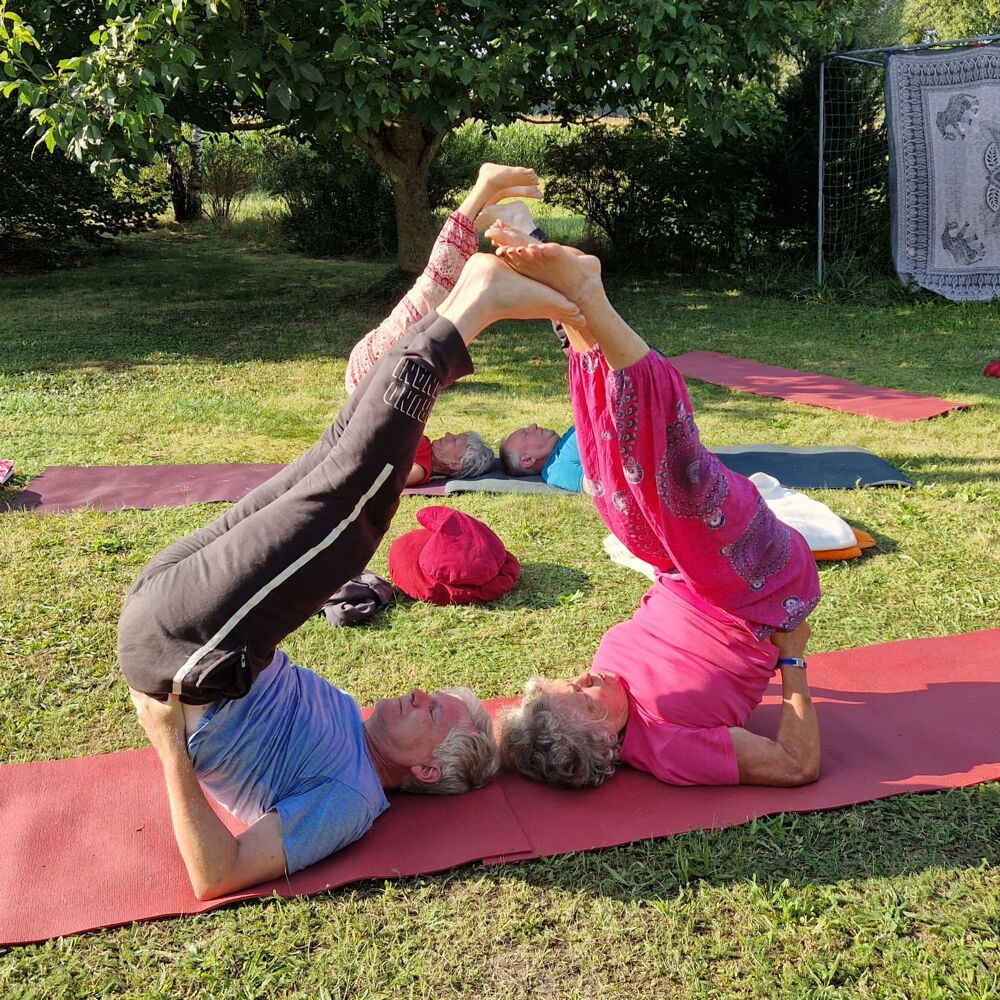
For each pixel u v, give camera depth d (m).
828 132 11.92
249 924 2.42
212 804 2.93
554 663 3.70
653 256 13.50
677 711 2.94
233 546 2.26
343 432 2.30
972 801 2.84
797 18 9.15
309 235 15.83
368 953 2.35
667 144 12.75
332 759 2.65
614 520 2.91
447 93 8.45
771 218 12.66
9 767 3.02
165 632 2.24
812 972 2.27
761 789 2.91
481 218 3.00
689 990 2.24
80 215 14.11
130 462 5.92
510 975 2.29
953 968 2.28
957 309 10.55
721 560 2.79
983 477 5.50
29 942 2.36
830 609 4.07
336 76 7.96
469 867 2.62
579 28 8.38
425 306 3.02
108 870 2.59
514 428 6.66
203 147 18.30
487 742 2.92
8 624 3.90
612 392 2.54
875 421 6.63
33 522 4.91
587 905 2.49
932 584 4.26
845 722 3.24
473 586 4.09
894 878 2.56
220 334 9.76
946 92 10.71
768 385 7.66
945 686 3.45
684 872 2.56
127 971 2.30
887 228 12.05
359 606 3.99
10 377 7.93
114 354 8.87
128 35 7.09
